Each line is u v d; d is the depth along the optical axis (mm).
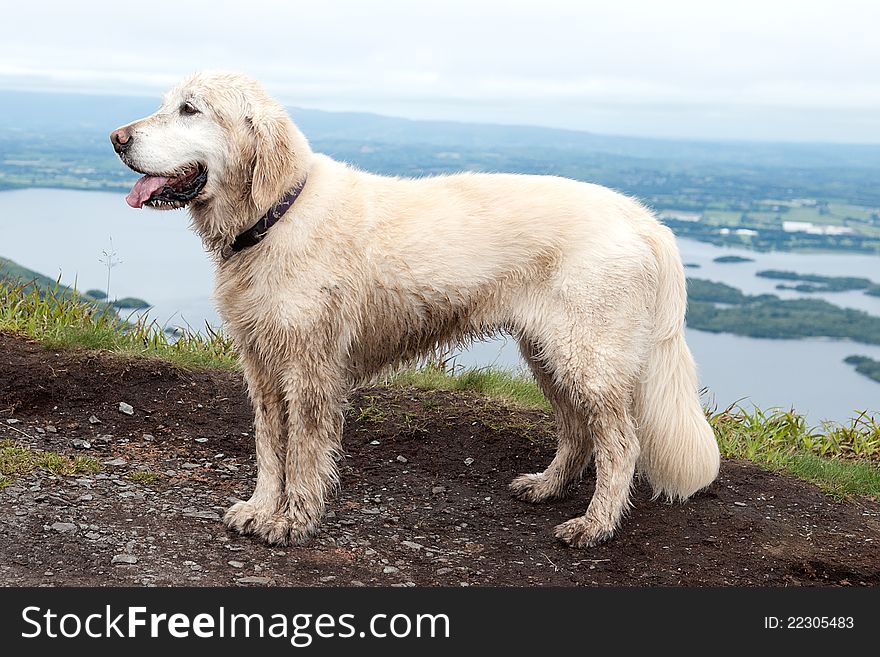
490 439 5645
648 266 4242
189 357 6566
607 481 4320
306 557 3969
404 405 6055
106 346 6340
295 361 4027
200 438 5281
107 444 5023
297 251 3959
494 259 4203
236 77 4008
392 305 4203
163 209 4020
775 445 6473
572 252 4176
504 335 4531
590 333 4160
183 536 3980
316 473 4152
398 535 4348
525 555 4234
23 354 5953
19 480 4254
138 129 3855
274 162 3898
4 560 3510
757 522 4676
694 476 4426
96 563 3596
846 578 4188
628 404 4289
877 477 5645
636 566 4164
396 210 4188
